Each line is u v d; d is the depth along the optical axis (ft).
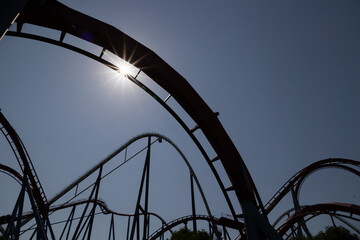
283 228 116.37
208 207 111.86
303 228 122.01
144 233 70.59
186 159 114.32
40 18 38.47
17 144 84.38
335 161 126.52
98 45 45.34
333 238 85.25
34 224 102.01
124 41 45.27
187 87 52.70
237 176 57.82
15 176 99.96
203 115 54.95
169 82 51.13
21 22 38.45
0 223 99.30
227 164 58.65
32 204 83.15
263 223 50.55
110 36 43.37
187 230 86.89
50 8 37.73
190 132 59.31
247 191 55.83
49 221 101.19
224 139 57.36
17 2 15.15
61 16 38.52
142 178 79.87
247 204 54.44
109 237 122.01
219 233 121.39
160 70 49.80
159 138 105.91
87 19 41.39
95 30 41.63
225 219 110.22
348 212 106.63
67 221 104.83
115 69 49.90
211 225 110.32
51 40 43.04
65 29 41.29
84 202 130.52
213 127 56.24
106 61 48.32
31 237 100.12
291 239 101.35
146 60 48.01
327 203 114.01
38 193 96.32
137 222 72.69
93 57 47.42
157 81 53.16
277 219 145.48
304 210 118.93
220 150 57.93
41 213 102.42
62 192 109.70
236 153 58.75
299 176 128.16
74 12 40.37
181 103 56.80
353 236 84.69
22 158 86.53
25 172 87.15
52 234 98.63
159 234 122.62
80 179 106.11
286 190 126.72
